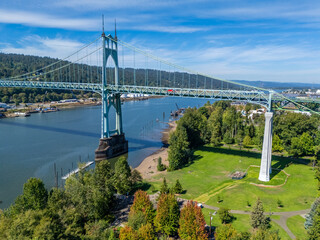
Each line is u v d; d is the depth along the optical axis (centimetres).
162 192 5941
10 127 16312
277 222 5081
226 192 6544
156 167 9369
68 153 11006
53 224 3906
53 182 8062
